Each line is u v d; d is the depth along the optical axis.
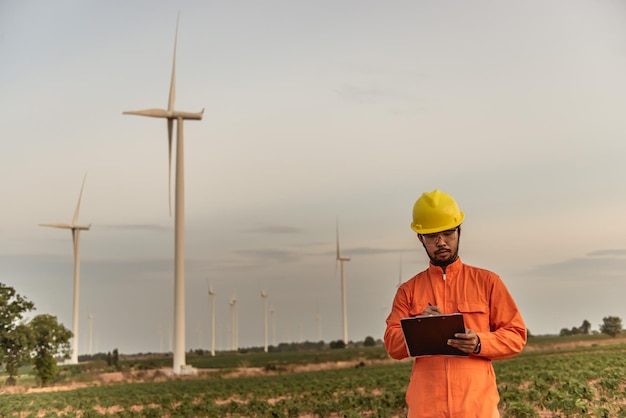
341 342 179.50
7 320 69.56
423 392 5.80
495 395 5.77
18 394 57.66
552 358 62.75
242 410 30.27
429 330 5.61
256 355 152.00
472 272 5.98
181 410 31.45
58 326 72.81
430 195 6.07
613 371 27.14
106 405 43.22
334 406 26.70
